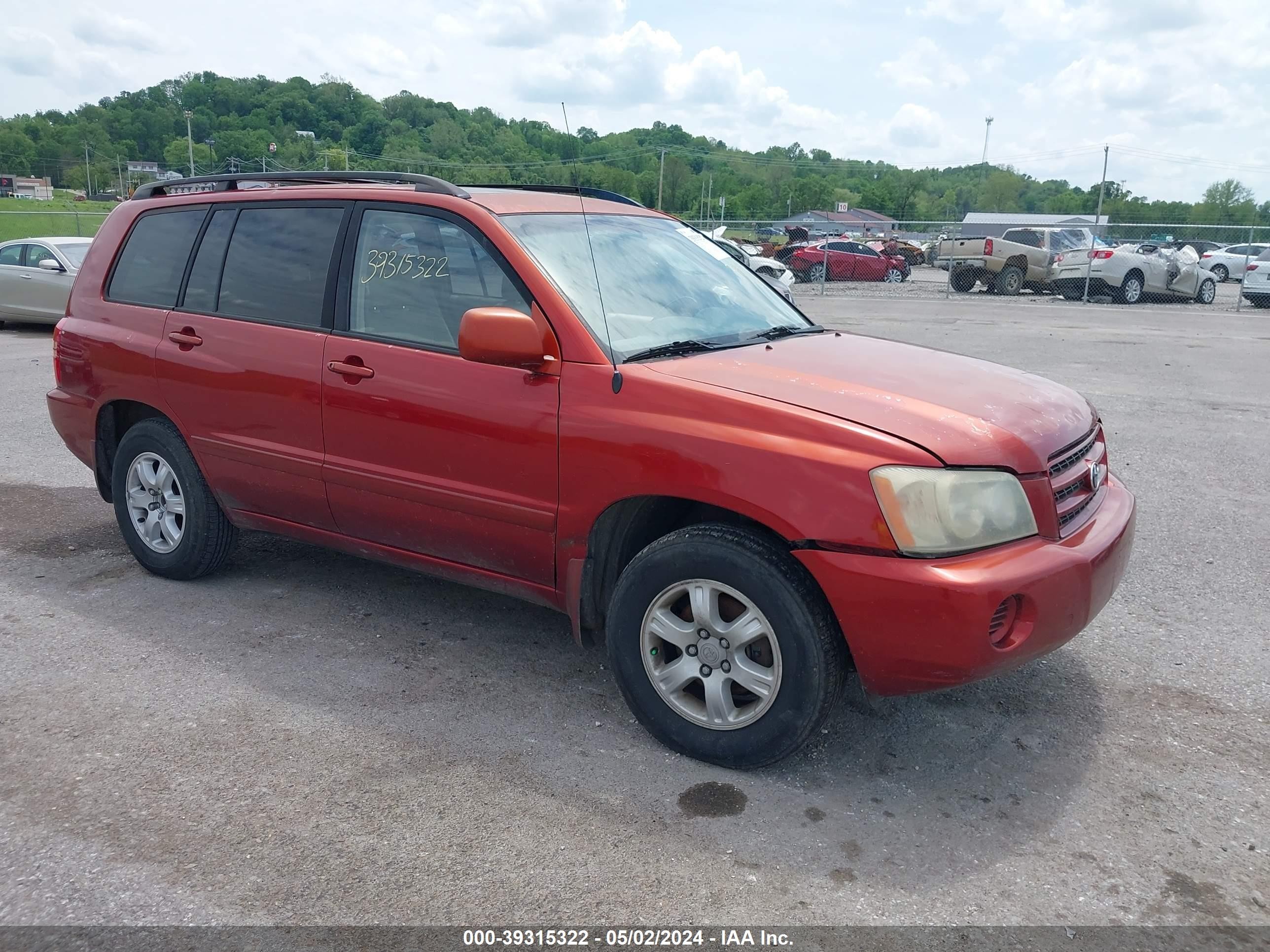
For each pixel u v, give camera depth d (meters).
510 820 3.01
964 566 2.92
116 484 4.96
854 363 3.62
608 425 3.34
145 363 4.69
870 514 2.94
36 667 3.99
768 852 2.87
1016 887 2.74
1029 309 20.83
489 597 4.81
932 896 2.70
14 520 5.93
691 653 3.31
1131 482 6.82
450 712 3.67
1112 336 15.52
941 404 3.23
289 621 4.48
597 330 3.53
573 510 3.46
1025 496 3.09
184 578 4.92
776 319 4.27
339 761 3.33
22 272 15.16
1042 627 3.03
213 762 3.31
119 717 3.60
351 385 3.97
